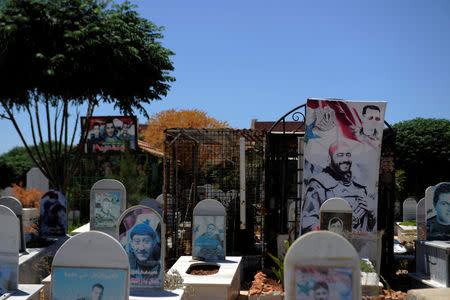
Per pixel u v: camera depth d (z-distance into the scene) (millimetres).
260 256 9547
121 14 14602
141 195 13758
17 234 5203
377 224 8406
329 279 3902
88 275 4309
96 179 17516
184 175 11023
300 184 8359
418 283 7738
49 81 13211
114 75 13688
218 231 7730
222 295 6281
